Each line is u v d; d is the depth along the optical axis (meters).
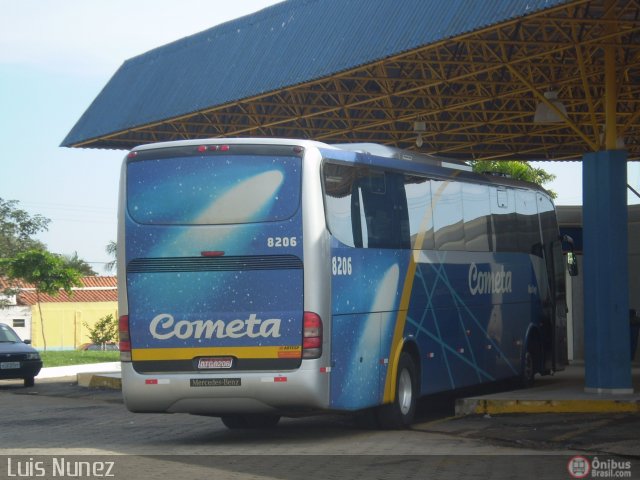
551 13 17.17
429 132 28.52
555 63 22.92
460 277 17.97
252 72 22.53
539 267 21.66
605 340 17.91
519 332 20.36
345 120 27.11
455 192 18.05
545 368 21.84
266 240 13.73
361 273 14.70
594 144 18.55
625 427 14.59
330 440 14.45
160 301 13.96
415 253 16.42
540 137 30.73
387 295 15.43
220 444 14.20
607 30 18.22
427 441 14.20
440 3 18.17
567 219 29.89
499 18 16.36
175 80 25.16
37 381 29.50
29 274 54.53
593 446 13.09
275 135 28.33
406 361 15.98
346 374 14.18
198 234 13.91
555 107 19.09
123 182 14.30
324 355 13.69
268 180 13.84
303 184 13.76
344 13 20.94
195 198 14.00
